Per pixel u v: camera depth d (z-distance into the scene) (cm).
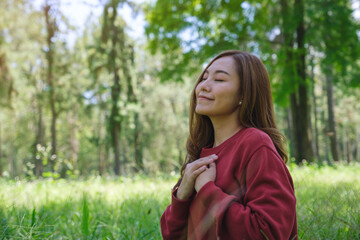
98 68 2278
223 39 1284
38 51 2688
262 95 159
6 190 595
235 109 160
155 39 1411
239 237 127
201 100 160
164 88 3856
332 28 1173
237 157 142
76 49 2738
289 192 130
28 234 235
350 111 4062
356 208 240
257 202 128
